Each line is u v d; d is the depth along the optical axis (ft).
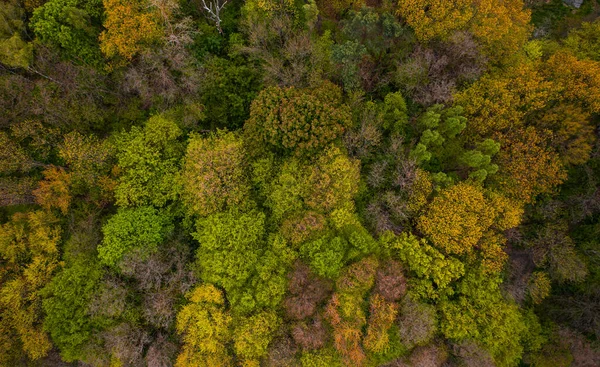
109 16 96.53
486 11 107.24
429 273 99.55
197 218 105.40
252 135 100.27
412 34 108.99
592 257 110.32
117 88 108.17
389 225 102.73
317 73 104.37
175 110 108.37
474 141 109.19
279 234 98.63
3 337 94.02
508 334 99.50
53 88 102.53
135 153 100.68
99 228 102.99
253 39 106.63
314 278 95.66
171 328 99.55
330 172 95.91
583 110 108.78
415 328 94.58
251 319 93.91
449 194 99.71
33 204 104.63
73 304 93.35
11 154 99.35
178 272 97.66
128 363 96.43
